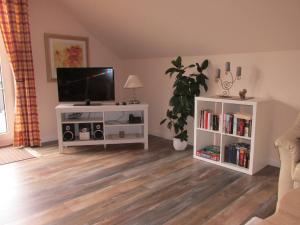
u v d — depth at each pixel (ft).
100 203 7.47
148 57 14.67
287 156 6.77
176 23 10.66
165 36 11.95
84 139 12.38
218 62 11.59
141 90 15.56
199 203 7.43
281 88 9.79
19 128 12.45
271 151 10.30
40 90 13.39
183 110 11.82
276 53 9.73
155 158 11.22
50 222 6.56
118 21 12.43
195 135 11.12
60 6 13.48
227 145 10.42
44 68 13.38
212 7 8.94
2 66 12.37
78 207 7.27
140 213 6.95
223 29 9.82
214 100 10.22
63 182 8.85
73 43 14.14
